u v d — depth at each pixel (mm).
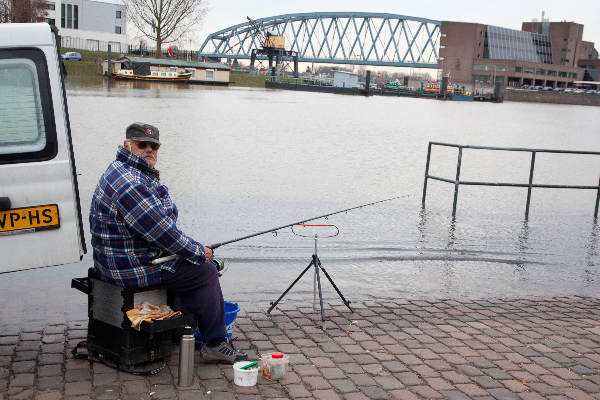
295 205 11625
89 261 7445
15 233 4184
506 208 12898
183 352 4117
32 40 4207
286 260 7855
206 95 56188
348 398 4094
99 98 39469
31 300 5977
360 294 6625
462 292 6926
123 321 4211
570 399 4262
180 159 16797
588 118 68188
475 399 4180
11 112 4148
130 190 4051
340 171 16547
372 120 40188
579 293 7188
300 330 5375
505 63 156500
